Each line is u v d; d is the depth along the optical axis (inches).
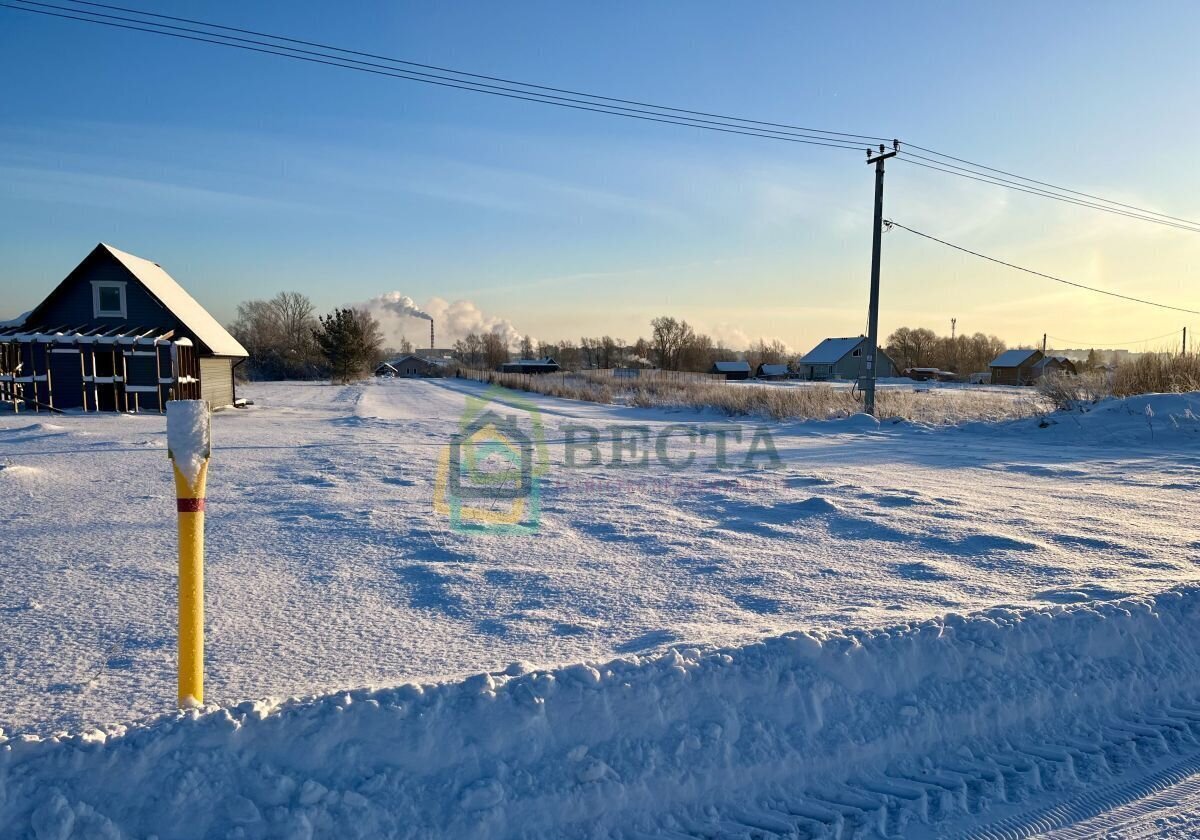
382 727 102.5
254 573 207.6
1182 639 156.5
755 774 112.5
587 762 106.7
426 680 125.0
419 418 927.0
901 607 173.9
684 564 219.3
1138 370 714.8
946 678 135.6
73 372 956.6
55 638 154.9
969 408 864.3
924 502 324.2
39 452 509.0
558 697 111.6
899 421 762.2
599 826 101.9
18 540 249.0
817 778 115.5
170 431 107.5
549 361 4121.6
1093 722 135.3
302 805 93.0
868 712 126.1
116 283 967.0
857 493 350.9
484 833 96.0
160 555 228.1
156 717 101.9
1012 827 106.0
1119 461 472.7
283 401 1408.7
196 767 94.3
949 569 211.9
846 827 105.2
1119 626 153.9
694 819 105.7
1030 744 128.1
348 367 2556.6
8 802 88.4
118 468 433.7
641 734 113.3
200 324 1078.4
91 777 91.5
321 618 168.6
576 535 260.7
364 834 92.5
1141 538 252.8
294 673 135.3
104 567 213.3
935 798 112.6
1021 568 212.7
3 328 930.7
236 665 139.2
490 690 110.0
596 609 176.4
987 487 373.1
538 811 100.0
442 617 170.1
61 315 964.6
